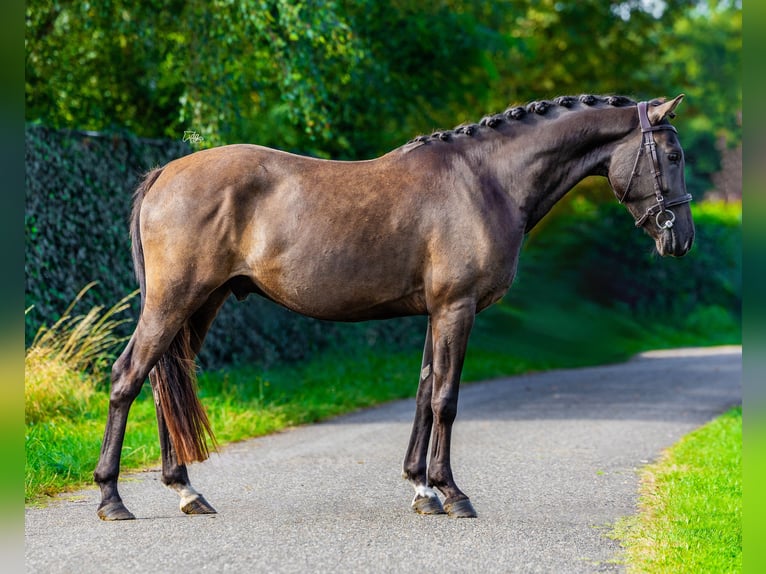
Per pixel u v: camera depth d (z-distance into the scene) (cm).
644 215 705
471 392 1605
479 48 2006
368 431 1122
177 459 680
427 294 682
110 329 1158
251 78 1528
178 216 665
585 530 655
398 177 685
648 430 1171
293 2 1295
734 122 5541
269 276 675
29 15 1435
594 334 2903
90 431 942
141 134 1733
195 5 1359
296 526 653
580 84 2948
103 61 1642
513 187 701
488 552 594
